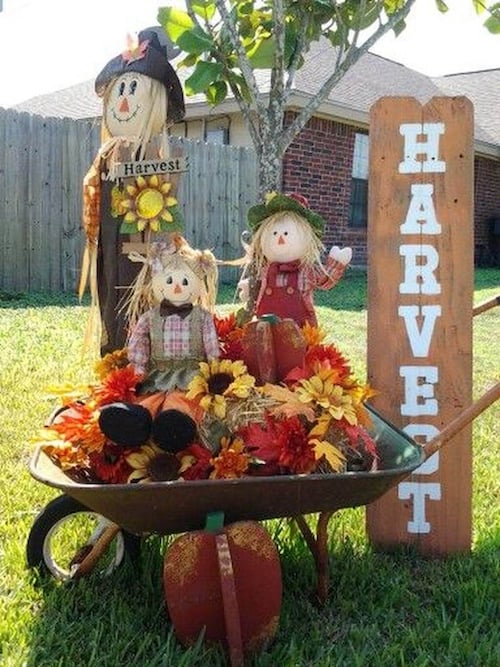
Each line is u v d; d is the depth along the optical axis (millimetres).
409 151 3225
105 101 3635
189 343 2949
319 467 2672
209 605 2502
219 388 2771
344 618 2785
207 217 12367
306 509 2479
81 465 2705
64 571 3012
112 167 3414
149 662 2432
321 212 14070
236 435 2713
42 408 5027
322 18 3586
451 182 3211
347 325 8633
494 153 18656
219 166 12445
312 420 2646
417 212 3236
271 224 3215
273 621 2545
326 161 13992
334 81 3439
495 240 19156
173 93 3656
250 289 3359
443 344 3266
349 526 3490
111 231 3500
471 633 2670
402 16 3539
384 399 3311
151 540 3238
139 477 2619
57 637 2570
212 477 2570
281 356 2885
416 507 3314
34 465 2465
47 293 10445
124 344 3512
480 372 6711
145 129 3504
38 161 10320
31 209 10312
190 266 3045
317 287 3352
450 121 3191
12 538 3236
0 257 10078
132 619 2703
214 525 2443
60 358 6355
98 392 2875
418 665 2445
